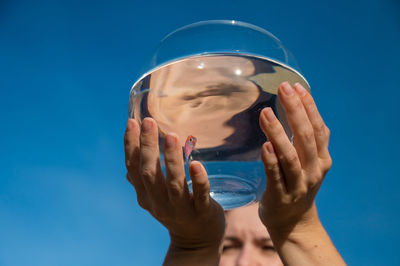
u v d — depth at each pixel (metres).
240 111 0.55
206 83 0.55
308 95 0.60
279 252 0.62
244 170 0.56
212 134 0.55
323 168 0.61
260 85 0.55
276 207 0.60
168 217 0.62
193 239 0.65
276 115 0.59
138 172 0.63
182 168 0.58
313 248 0.60
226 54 0.55
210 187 0.58
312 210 0.62
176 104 0.55
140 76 0.61
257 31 0.60
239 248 1.00
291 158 0.57
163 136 0.59
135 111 0.62
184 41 0.57
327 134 0.62
